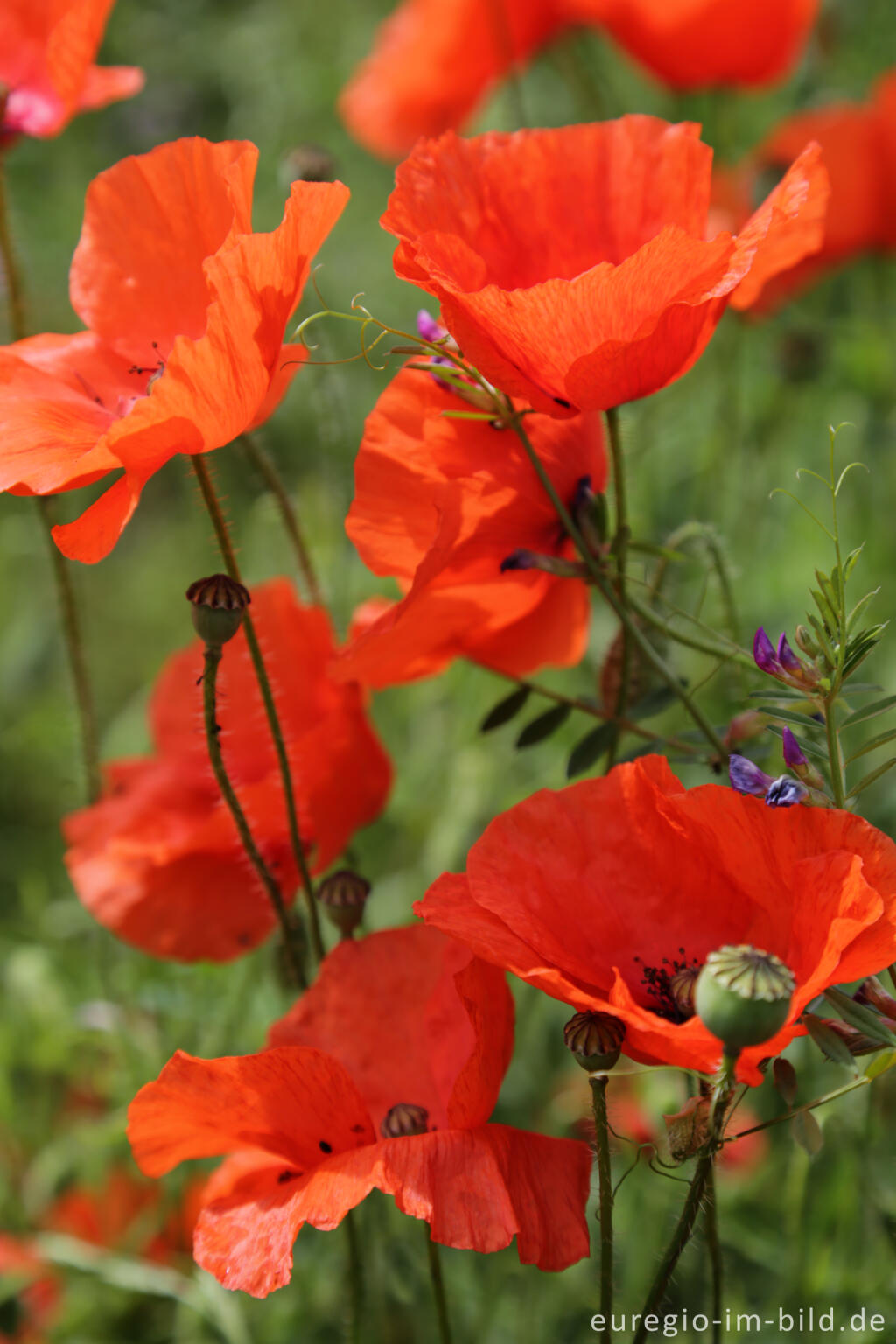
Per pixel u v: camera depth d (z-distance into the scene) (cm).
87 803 85
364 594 108
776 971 60
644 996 65
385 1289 78
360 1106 66
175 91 184
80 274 71
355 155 172
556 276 69
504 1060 66
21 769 141
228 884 79
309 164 83
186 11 196
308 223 66
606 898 65
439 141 68
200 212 70
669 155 69
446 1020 69
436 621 71
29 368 70
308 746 74
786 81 146
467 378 68
